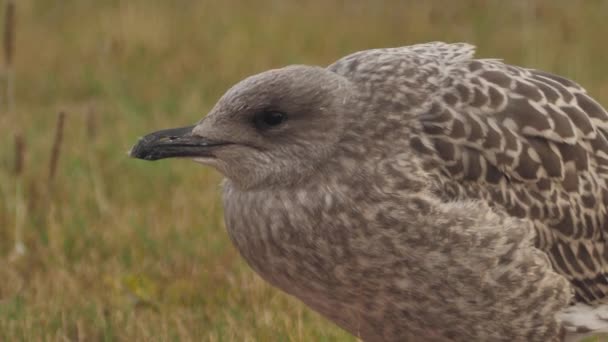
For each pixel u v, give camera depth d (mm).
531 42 23266
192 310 12852
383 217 9133
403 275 9219
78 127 19094
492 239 9164
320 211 9219
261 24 25016
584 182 9844
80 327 12148
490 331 9430
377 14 25719
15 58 23031
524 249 9273
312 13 25656
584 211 9844
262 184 9461
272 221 9352
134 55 23078
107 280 13172
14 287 13320
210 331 12047
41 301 12758
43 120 19672
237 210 9578
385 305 9422
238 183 9586
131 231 14594
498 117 9570
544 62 22328
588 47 23484
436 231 9102
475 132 9453
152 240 14336
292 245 9336
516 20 25422
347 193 9188
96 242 14469
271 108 9414
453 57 9938
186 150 9547
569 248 9820
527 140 9609
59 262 13945
